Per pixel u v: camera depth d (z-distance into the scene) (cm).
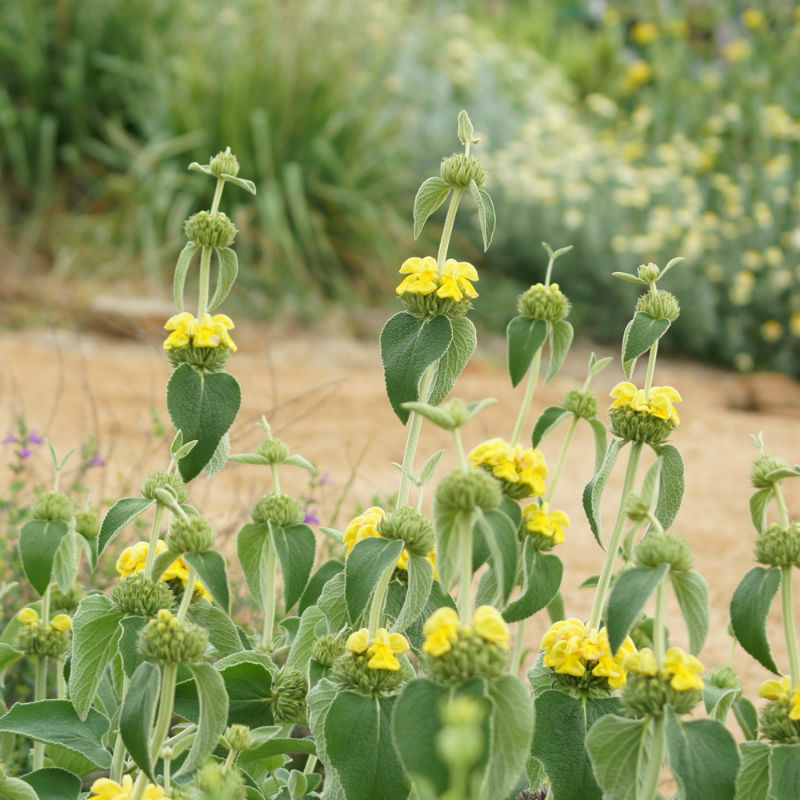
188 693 233
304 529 258
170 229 1252
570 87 1819
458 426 189
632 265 1231
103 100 1405
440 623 184
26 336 1078
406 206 1380
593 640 222
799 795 206
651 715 199
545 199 1284
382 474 740
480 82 1561
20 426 487
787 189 1263
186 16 1473
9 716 243
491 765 185
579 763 219
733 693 248
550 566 230
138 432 781
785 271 1173
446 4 2031
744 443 898
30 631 278
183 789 221
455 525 190
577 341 1236
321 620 255
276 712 245
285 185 1295
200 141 1299
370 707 209
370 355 1144
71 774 238
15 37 1402
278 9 1442
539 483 224
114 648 237
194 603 242
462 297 239
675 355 1235
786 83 1490
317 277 1255
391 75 1519
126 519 233
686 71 1667
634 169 1409
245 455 260
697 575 200
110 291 1181
